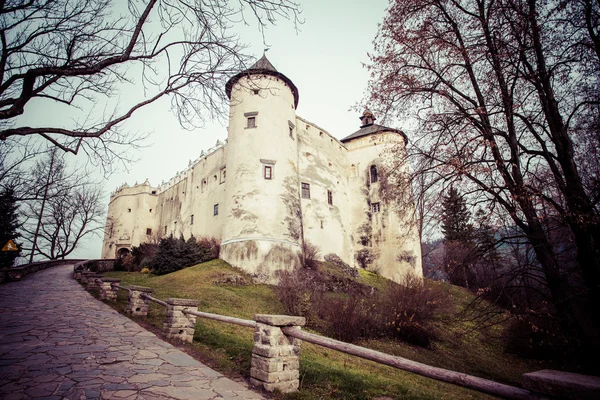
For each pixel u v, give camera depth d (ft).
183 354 20.38
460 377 10.19
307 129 105.40
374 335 47.21
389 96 36.55
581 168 30.53
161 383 15.05
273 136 82.12
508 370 43.86
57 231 118.21
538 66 29.27
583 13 27.09
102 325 26.68
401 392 20.77
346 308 45.73
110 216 162.61
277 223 75.72
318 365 23.39
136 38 18.43
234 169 79.77
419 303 51.78
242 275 67.82
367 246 107.04
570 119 28.89
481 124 31.50
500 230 29.94
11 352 18.52
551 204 26.78
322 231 97.81
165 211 144.25
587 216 24.45
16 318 27.63
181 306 24.20
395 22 35.94
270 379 15.25
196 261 77.10
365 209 111.14
